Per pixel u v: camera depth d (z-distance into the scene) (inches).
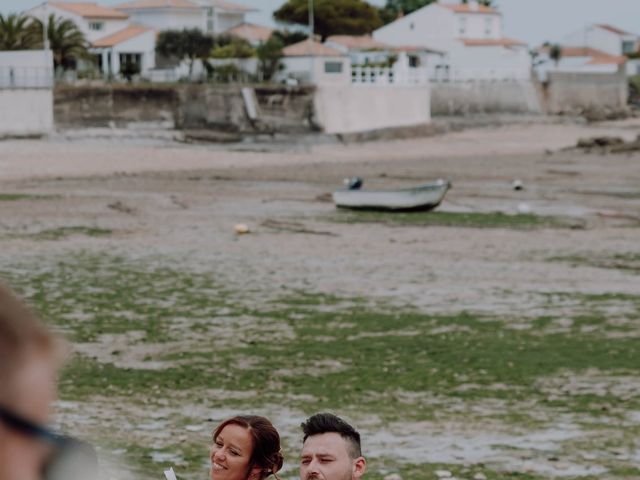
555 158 3075.8
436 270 1192.2
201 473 467.2
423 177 2513.5
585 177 2504.9
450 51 4761.3
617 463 500.1
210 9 4662.9
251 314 932.0
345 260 1266.0
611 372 705.0
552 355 759.1
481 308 962.1
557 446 529.3
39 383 61.1
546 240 1453.0
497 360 743.7
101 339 821.2
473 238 1471.5
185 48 4030.5
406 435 550.3
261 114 3336.6
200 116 3233.3
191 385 674.8
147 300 998.4
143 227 1577.3
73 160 2642.7
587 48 5664.4
